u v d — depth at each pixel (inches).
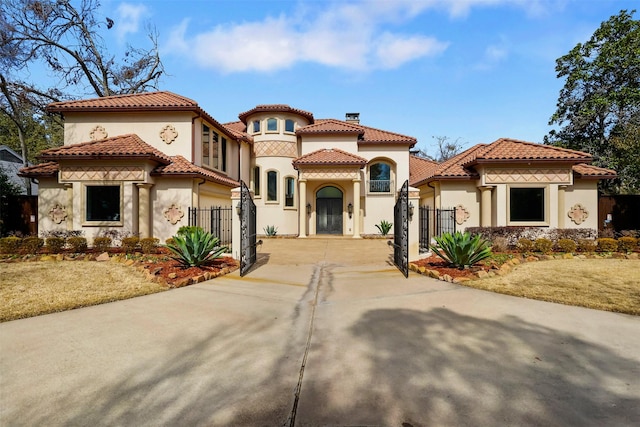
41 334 201.3
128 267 398.6
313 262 484.1
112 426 116.3
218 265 414.3
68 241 479.8
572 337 196.4
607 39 858.8
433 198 746.8
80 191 567.8
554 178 620.4
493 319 228.8
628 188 798.5
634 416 121.9
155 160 585.6
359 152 949.2
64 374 152.9
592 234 528.4
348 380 147.6
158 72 1198.3
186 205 602.5
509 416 121.6
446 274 357.7
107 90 1112.8
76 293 290.7
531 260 441.4
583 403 130.0
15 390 139.3
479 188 647.8
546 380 147.2
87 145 589.0
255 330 211.9
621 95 791.1
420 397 133.8
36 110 954.7
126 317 234.2
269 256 540.1
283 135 925.2
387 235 884.6
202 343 189.9
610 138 821.9
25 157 903.7
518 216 625.3
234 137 851.4
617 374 152.7
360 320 231.6
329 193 960.9
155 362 165.6
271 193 921.5
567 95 938.1
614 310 247.0
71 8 982.4
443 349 180.4
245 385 143.8
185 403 130.3
